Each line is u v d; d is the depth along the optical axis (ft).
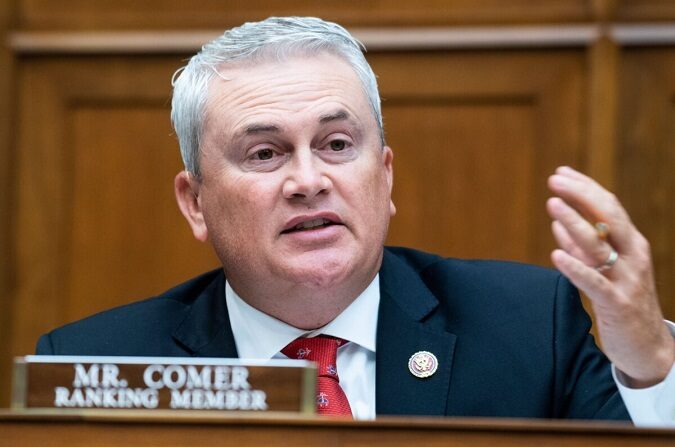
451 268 27.45
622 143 42.80
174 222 44.57
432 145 43.68
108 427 18.10
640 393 21.17
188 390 19.15
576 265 19.94
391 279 26.68
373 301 26.12
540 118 43.39
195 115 26.02
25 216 44.96
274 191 24.70
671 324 22.26
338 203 24.66
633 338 20.51
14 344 44.52
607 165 42.50
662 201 42.52
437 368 25.18
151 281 44.45
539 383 24.99
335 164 24.86
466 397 24.86
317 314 25.46
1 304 44.37
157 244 44.55
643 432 17.24
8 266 44.70
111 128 45.09
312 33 25.53
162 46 44.55
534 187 43.21
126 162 44.91
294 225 24.67
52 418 18.16
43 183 45.01
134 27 44.75
